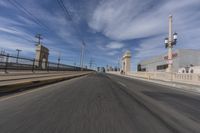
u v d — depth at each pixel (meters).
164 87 21.27
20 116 5.92
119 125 5.44
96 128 5.07
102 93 12.27
